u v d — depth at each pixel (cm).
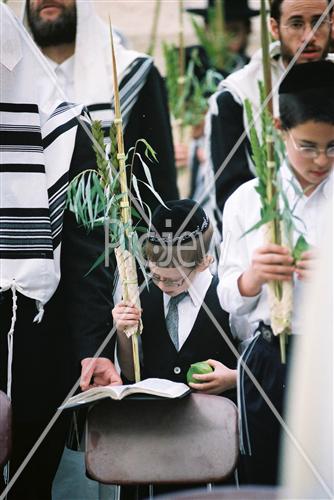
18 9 575
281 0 526
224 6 757
